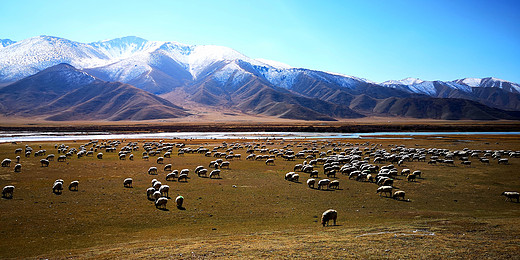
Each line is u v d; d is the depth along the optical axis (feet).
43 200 117.80
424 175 172.24
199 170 175.42
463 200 122.62
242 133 617.62
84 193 128.98
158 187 135.54
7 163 193.47
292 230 86.53
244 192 134.72
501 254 60.54
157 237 83.25
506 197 126.52
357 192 135.64
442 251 62.85
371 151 287.28
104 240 81.71
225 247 69.56
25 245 78.38
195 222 97.14
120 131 654.53
